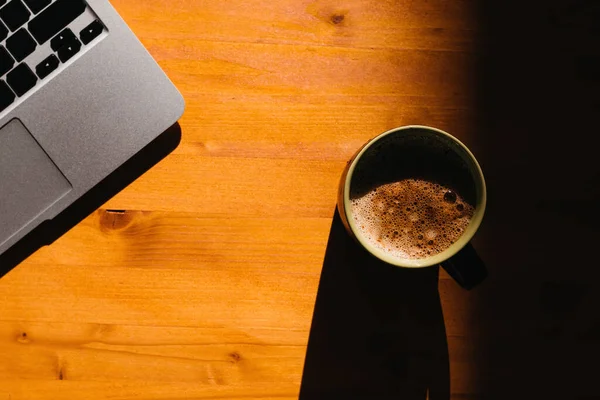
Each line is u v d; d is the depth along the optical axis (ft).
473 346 2.14
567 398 2.14
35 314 2.10
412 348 2.13
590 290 2.16
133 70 2.04
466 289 2.00
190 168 2.13
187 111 2.13
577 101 2.18
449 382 2.13
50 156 2.03
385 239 2.03
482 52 2.17
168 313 2.11
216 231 2.12
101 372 2.10
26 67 2.02
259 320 2.12
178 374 2.11
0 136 2.02
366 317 2.13
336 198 2.14
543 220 2.16
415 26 2.16
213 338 2.11
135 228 2.12
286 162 2.14
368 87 2.15
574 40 2.18
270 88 2.14
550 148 2.17
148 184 2.12
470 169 1.96
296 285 2.13
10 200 2.03
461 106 2.16
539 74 2.18
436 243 2.03
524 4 2.18
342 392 2.12
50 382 2.10
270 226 2.13
